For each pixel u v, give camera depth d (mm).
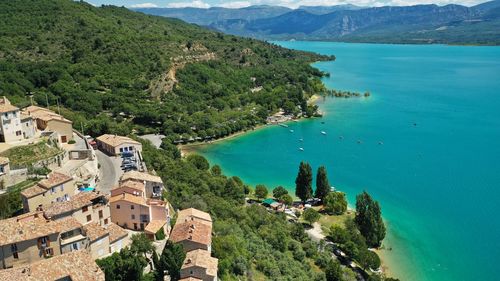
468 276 115562
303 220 142375
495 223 141375
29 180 112062
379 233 128250
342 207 146125
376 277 105500
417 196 161000
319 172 155125
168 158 170500
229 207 130000
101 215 100125
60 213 91062
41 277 71500
